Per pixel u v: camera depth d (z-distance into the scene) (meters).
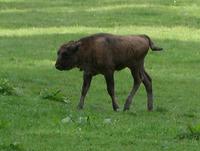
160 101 26.05
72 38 40.19
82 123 19.03
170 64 33.91
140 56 22.88
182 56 35.75
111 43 22.36
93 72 22.53
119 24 45.44
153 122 20.22
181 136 17.94
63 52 22.41
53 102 22.59
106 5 53.50
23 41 39.19
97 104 24.50
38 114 20.05
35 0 56.50
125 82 29.50
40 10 51.53
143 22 46.22
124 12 49.72
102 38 22.42
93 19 47.19
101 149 16.52
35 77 29.50
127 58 22.58
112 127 18.86
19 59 33.78
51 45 37.91
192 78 31.02
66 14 49.53
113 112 21.89
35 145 16.67
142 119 20.84
